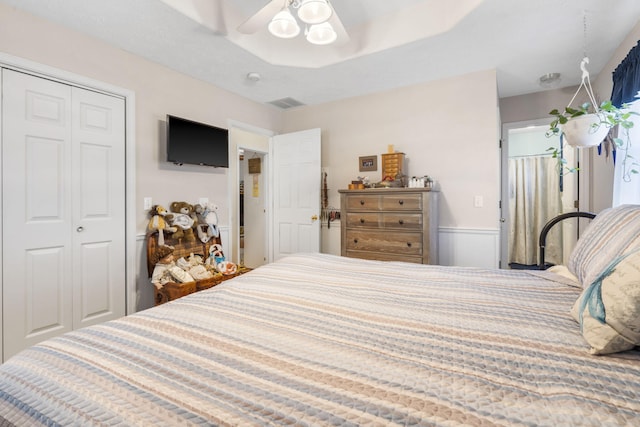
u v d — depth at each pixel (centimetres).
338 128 401
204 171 342
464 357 78
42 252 228
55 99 233
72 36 239
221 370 74
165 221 293
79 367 76
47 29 226
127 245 275
